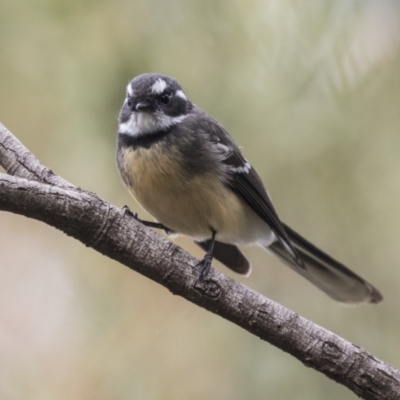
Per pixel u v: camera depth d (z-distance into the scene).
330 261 9.73
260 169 9.52
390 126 9.12
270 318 7.16
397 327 9.60
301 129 9.29
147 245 7.09
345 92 9.02
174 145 8.91
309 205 9.66
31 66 9.22
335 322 9.80
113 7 9.08
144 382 9.32
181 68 9.34
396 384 6.97
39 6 9.05
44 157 9.52
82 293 9.90
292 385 9.25
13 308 9.98
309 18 8.83
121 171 9.16
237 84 9.26
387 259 9.65
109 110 9.55
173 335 9.63
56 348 9.64
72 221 6.74
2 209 6.51
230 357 9.47
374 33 8.80
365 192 9.36
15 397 9.23
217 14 9.00
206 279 7.20
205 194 9.05
